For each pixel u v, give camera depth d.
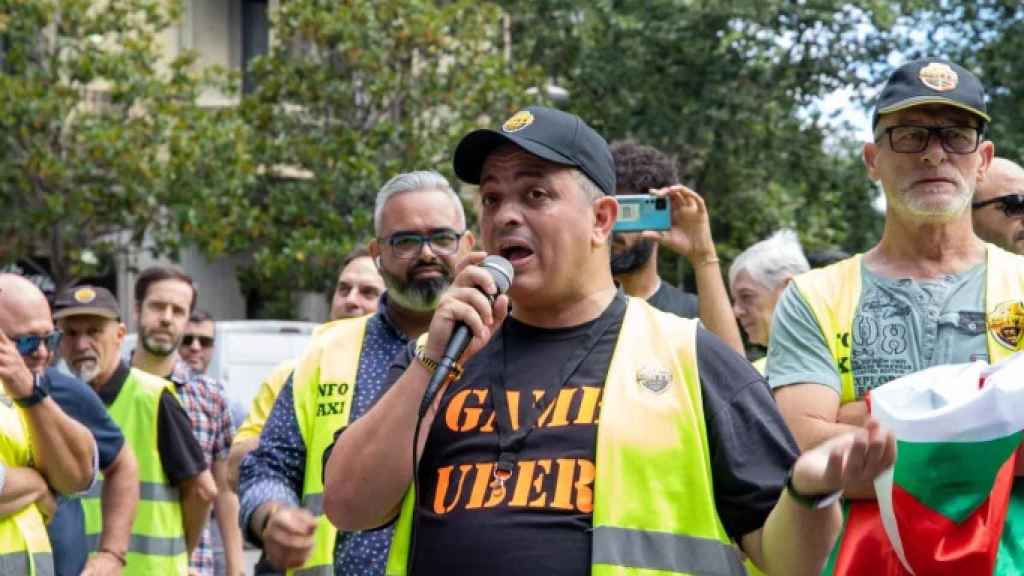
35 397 6.27
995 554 3.98
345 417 5.64
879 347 4.74
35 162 21.80
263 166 25.08
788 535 3.62
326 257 22.95
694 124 26.06
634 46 26.23
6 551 6.20
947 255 4.80
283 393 5.77
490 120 24.25
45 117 21.84
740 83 26.03
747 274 6.77
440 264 5.75
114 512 7.15
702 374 3.92
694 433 3.85
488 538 3.80
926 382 4.12
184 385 9.21
